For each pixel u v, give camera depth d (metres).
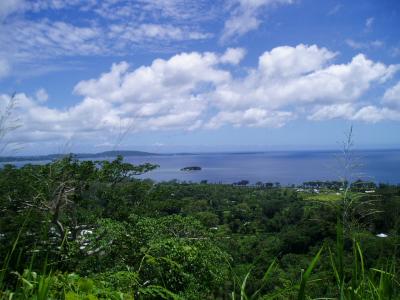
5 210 12.95
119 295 2.29
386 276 1.70
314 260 1.57
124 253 11.85
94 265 10.83
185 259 9.01
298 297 1.54
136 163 18.05
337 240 1.71
